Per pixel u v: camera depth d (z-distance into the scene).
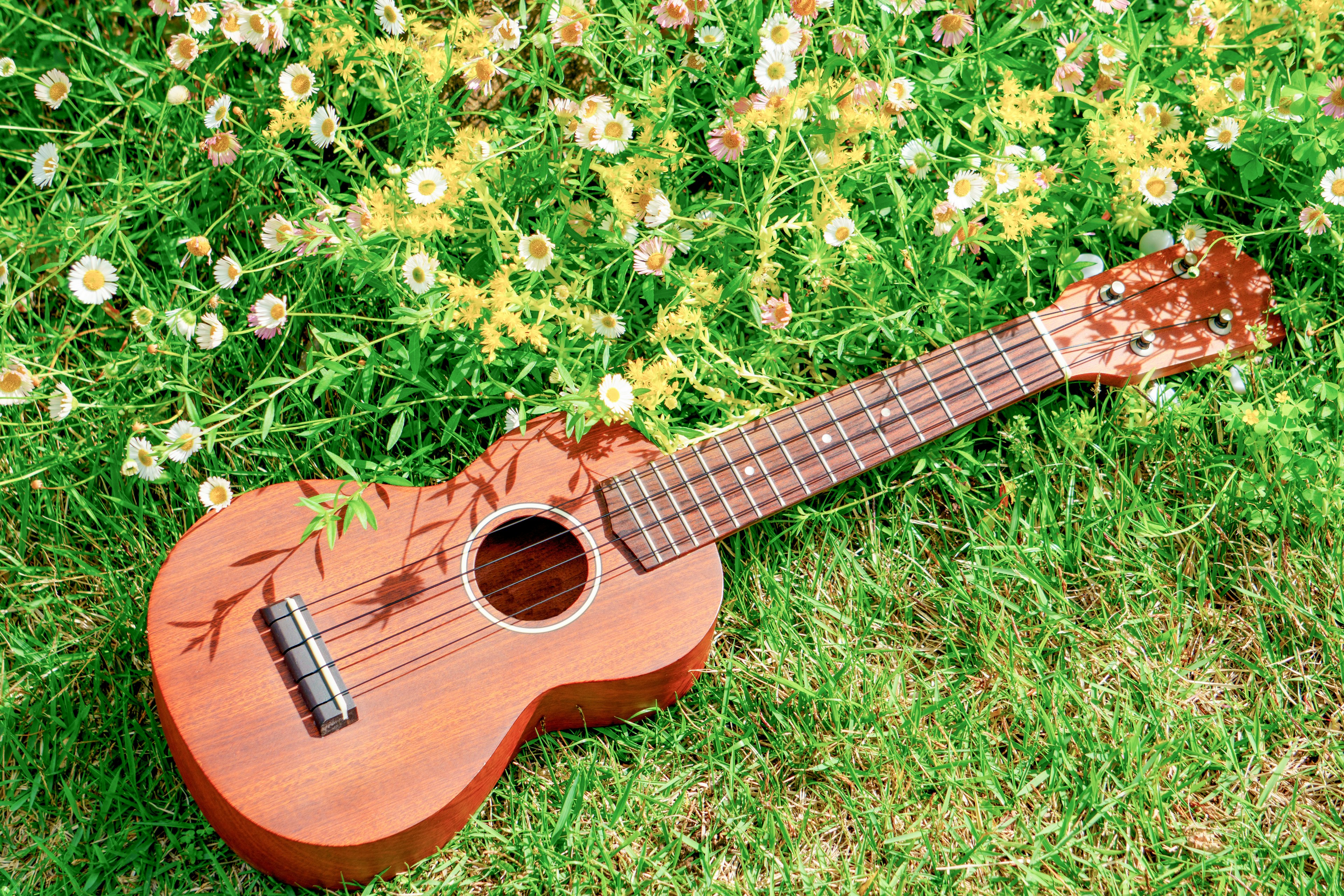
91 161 2.36
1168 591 2.03
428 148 2.15
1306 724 1.92
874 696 1.93
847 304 2.13
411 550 1.77
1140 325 2.02
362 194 1.88
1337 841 1.79
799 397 2.06
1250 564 2.05
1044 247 2.11
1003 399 1.98
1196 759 1.86
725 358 1.93
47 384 2.10
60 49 2.38
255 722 1.58
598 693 1.74
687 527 1.84
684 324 1.89
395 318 1.98
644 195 1.91
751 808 1.84
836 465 1.92
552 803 1.85
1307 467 1.92
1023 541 2.09
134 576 2.04
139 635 1.94
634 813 1.84
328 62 2.21
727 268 2.10
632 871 1.80
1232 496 2.04
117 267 2.22
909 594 2.07
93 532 2.09
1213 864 1.77
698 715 1.93
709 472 1.89
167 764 1.83
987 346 2.00
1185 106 2.22
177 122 2.29
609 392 1.82
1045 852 1.79
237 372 2.19
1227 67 2.16
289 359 2.21
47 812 1.79
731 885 1.79
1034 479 2.12
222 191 2.28
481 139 1.97
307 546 1.74
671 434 1.95
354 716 1.60
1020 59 2.17
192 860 1.76
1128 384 2.03
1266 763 1.88
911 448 1.95
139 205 2.25
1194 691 1.96
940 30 2.09
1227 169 2.27
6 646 1.96
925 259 2.12
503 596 1.89
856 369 2.16
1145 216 2.06
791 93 1.82
